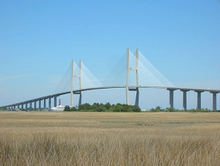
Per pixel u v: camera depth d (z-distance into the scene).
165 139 18.20
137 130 31.30
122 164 12.47
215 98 128.38
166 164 12.81
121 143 15.85
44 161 12.53
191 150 15.05
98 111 122.94
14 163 12.75
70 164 12.42
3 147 14.80
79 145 15.69
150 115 82.44
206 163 12.84
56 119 61.06
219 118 68.31
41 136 18.14
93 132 27.55
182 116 77.31
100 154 13.33
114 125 43.69
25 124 45.25
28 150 14.52
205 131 31.41
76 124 45.62
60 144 15.95
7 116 76.19
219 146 15.50
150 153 13.38
